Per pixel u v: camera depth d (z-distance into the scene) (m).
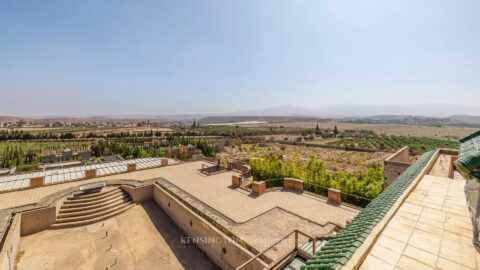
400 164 12.36
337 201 11.99
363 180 18.83
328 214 10.70
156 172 18.31
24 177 16.64
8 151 38.53
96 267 8.84
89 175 16.45
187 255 9.73
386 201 4.49
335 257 2.75
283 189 14.02
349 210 11.12
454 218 4.07
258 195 13.04
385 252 3.18
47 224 11.12
